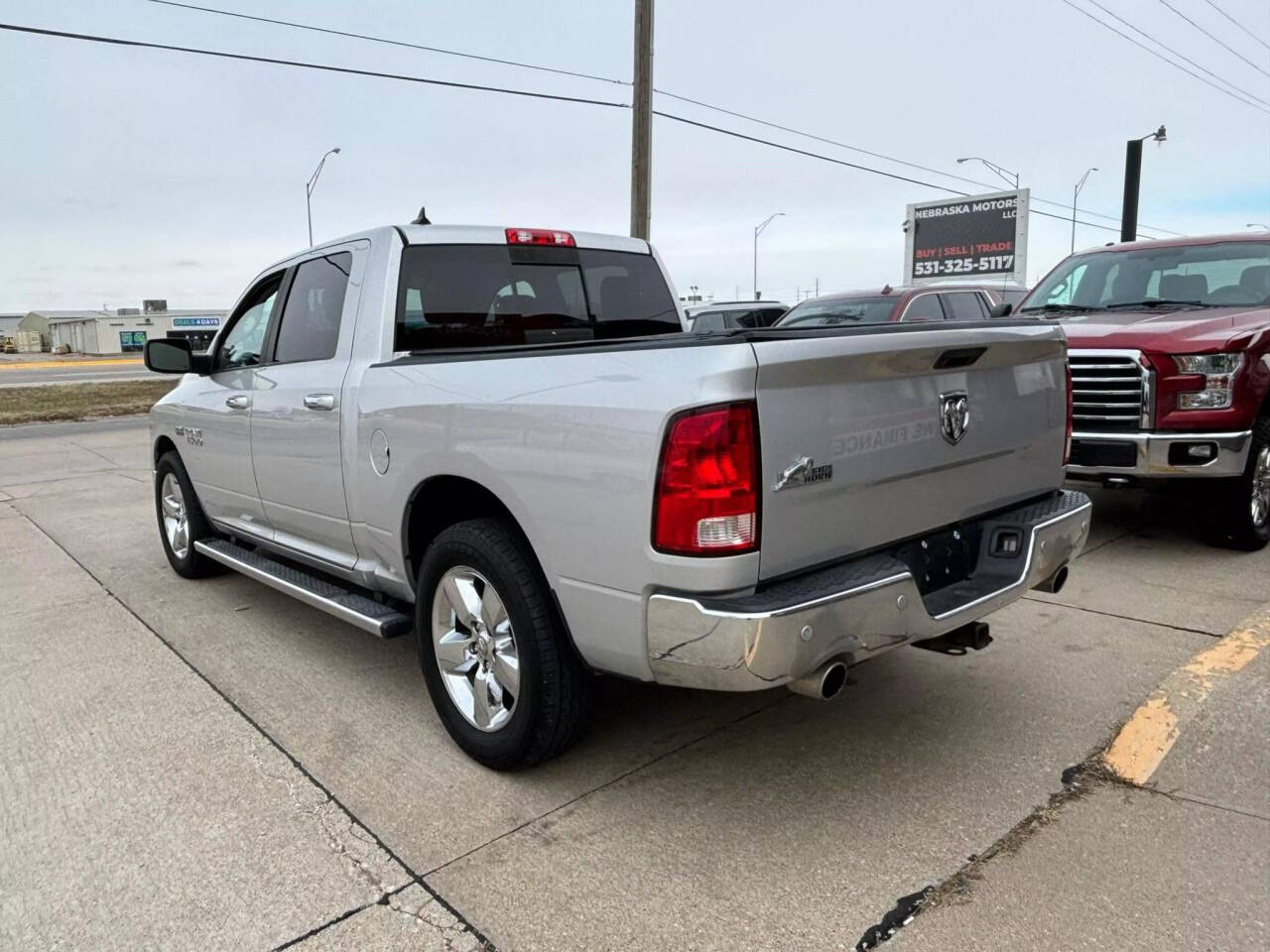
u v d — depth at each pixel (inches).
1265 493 229.6
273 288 183.8
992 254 1216.8
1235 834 108.8
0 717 150.9
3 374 1823.3
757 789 122.7
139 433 638.5
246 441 181.2
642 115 584.1
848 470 105.9
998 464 131.1
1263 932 91.7
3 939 95.6
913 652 171.2
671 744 136.8
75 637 191.2
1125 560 226.5
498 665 124.6
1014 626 182.4
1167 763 126.5
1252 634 173.3
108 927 97.2
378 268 150.6
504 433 116.4
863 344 104.8
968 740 135.1
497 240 163.3
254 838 113.5
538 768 129.6
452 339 155.3
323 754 135.8
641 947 92.4
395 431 136.1
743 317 666.2
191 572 231.6
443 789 124.7
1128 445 217.9
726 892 100.8
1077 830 110.7
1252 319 226.4
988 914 95.6
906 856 106.6
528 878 104.3
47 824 117.6
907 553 119.4
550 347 114.4
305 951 93.0
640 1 572.1
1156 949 89.7
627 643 105.3
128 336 3784.5
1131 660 162.7
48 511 343.6
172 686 162.9
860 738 136.9
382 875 105.5
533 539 114.4
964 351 118.5
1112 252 294.4
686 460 95.8
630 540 101.7
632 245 186.2
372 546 150.0
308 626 196.5
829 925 94.8
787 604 96.4
